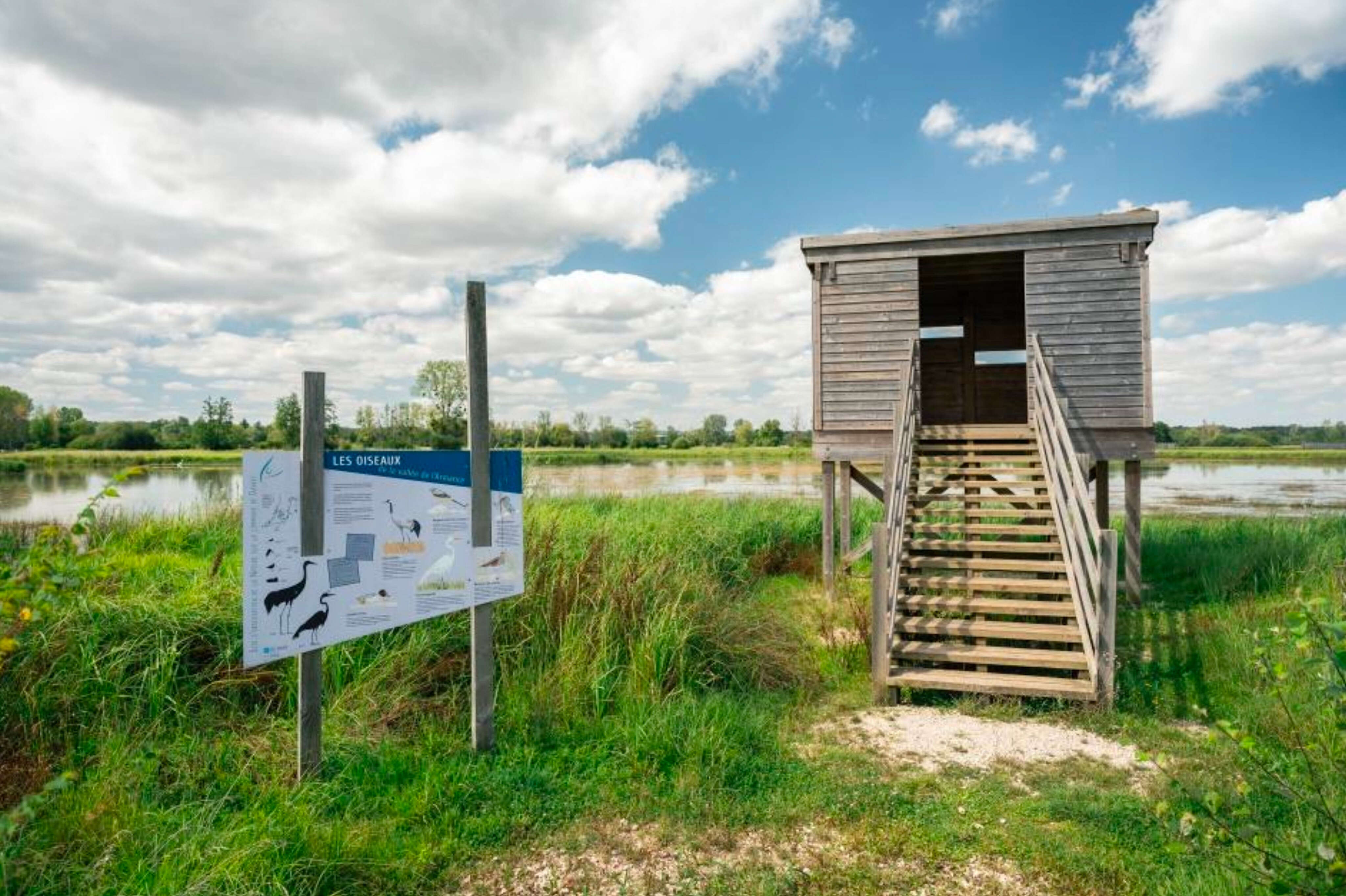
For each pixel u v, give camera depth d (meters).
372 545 4.80
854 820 4.48
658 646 6.61
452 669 6.16
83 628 5.50
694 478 40.28
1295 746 4.82
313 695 4.55
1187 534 14.09
